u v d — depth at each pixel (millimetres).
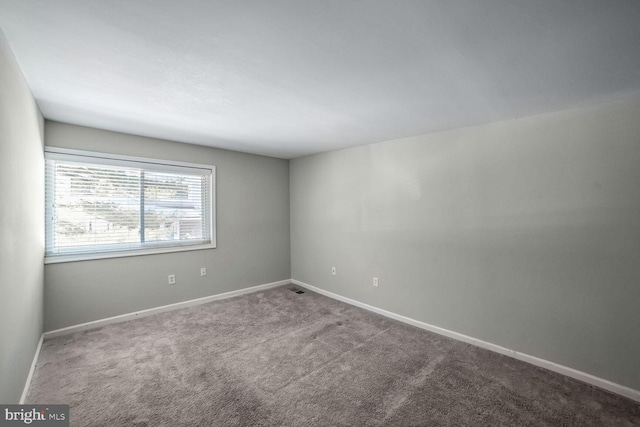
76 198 2912
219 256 3975
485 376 2178
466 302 2742
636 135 1917
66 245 2869
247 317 3328
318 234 4312
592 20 1161
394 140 3332
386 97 2055
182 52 1488
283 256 4723
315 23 1224
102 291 3045
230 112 2422
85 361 2336
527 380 2125
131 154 3203
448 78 1746
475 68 1616
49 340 2678
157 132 3111
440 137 2926
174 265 3570
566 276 2191
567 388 2033
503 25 1216
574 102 2059
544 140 2287
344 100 2125
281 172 4695
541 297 2309
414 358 2436
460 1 1064
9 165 1491
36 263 2275
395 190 3320
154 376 2143
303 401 1888
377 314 3465
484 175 2615
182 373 2188
